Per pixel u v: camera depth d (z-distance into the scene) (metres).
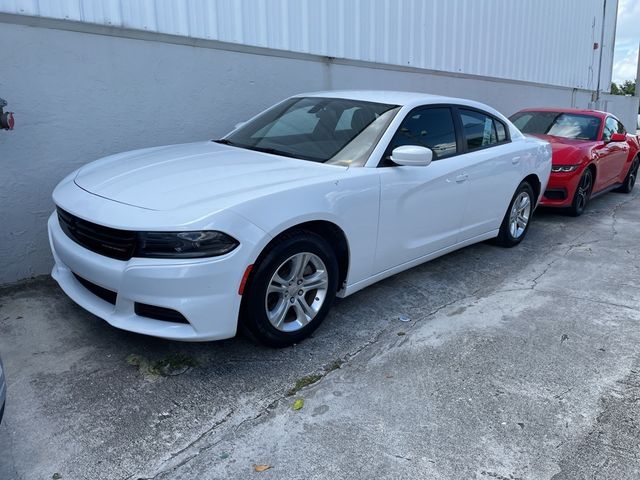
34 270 4.44
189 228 2.74
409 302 4.18
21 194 4.30
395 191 3.77
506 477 2.38
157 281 2.76
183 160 3.68
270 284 3.10
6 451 2.42
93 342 3.36
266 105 6.04
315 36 6.43
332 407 2.83
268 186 3.13
